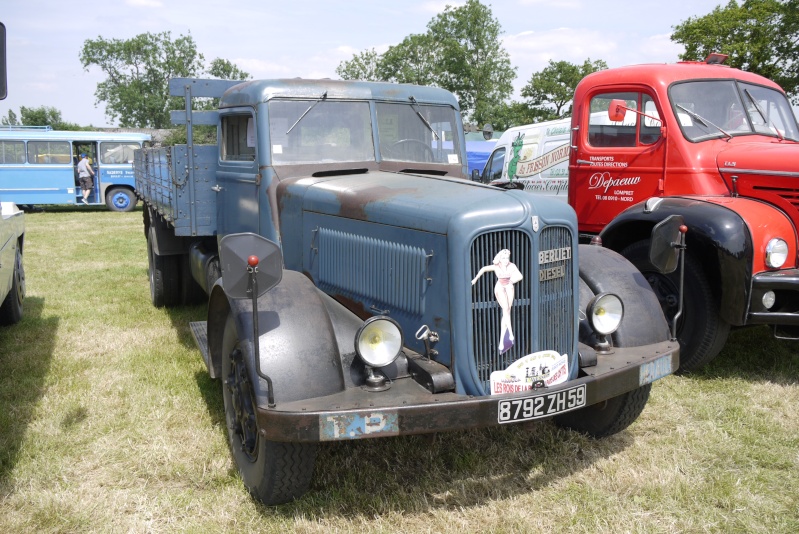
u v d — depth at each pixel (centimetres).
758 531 301
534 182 959
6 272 575
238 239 283
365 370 304
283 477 305
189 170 520
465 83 5453
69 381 496
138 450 382
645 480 343
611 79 606
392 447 379
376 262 340
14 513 317
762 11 2497
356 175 415
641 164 583
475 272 295
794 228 488
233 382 346
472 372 297
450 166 473
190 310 721
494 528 303
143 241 1331
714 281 477
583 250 400
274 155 426
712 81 586
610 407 380
